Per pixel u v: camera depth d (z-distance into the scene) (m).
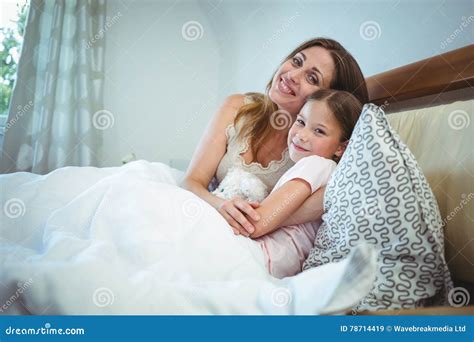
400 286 0.66
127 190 0.80
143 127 1.39
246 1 1.41
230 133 1.18
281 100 1.17
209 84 1.41
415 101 1.16
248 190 1.00
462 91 1.03
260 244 0.84
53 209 0.86
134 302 0.56
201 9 1.41
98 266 0.58
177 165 1.37
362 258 0.51
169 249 0.70
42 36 1.37
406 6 1.24
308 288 0.57
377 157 0.73
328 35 1.36
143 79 1.39
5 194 0.89
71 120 1.34
